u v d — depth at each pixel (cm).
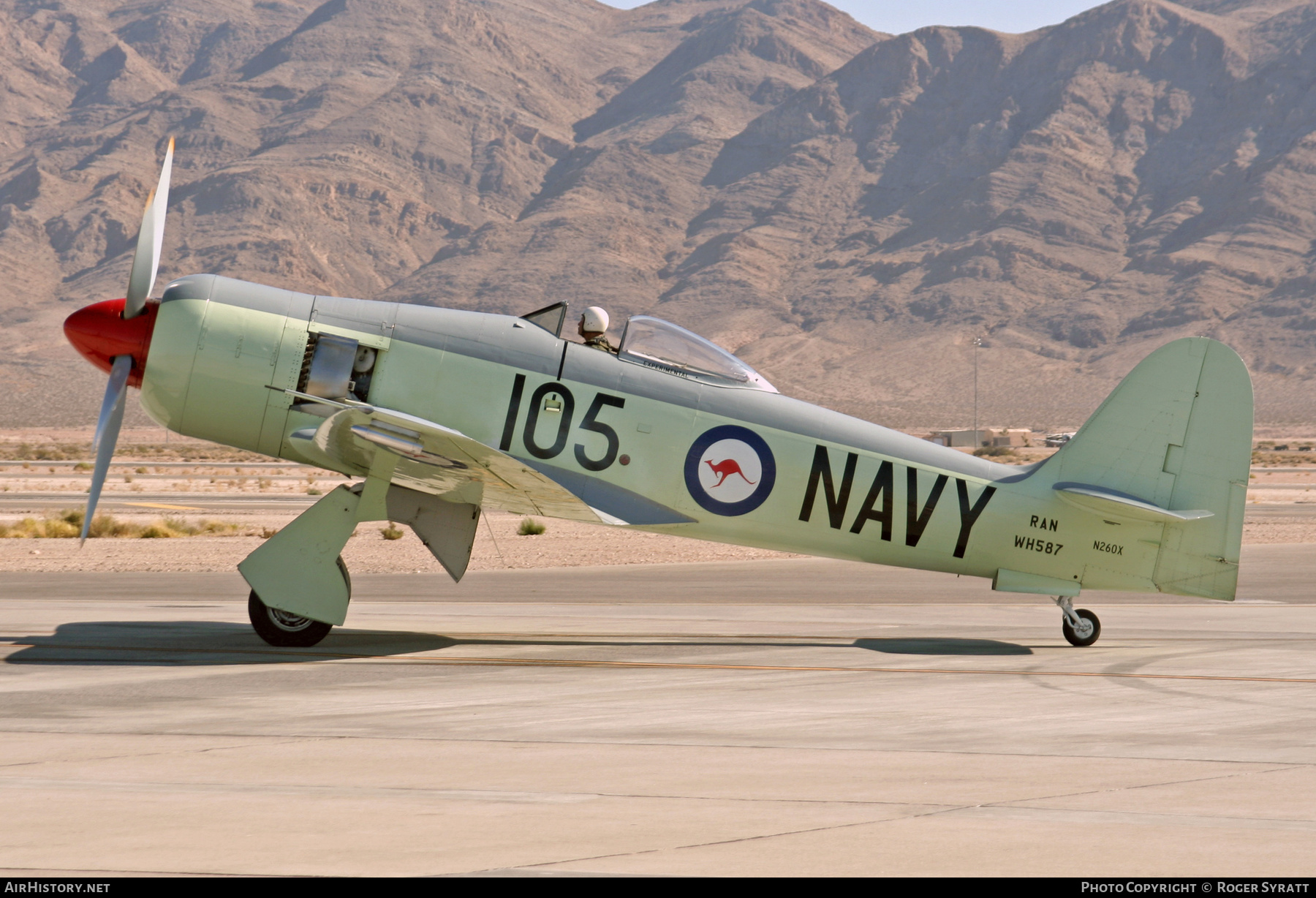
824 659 3169
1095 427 3459
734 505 3338
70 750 2011
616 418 3253
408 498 3247
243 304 3178
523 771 1888
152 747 2039
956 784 1827
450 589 4938
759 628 3841
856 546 3431
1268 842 1538
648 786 1803
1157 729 2258
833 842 1534
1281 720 2356
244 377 3145
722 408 3322
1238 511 3403
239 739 2112
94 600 4344
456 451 2817
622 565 6425
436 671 2884
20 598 4403
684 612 4262
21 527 7775
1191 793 1777
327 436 2875
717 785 1814
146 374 3169
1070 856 1480
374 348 3186
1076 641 3469
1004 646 3481
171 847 1492
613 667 2988
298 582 3088
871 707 2472
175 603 4300
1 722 2238
